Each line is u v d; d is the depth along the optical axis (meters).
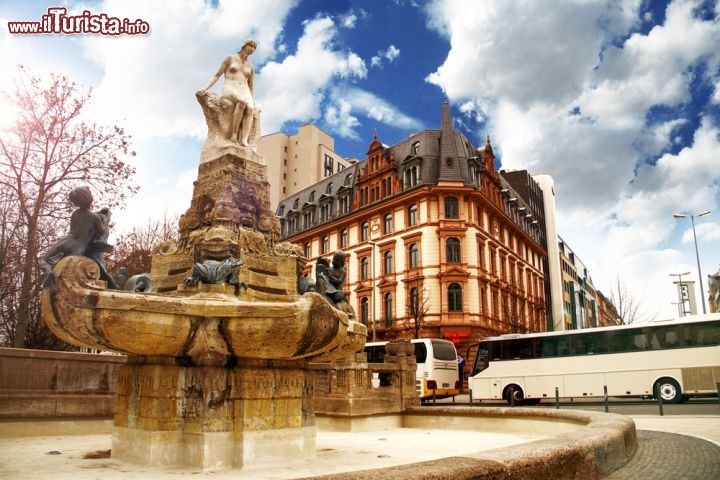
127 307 5.95
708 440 11.84
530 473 4.72
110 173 24.25
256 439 6.60
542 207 79.94
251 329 6.21
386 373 15.59
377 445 9.92
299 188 96.06
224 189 8.10
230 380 6.60
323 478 3.54
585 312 98.31
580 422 10.81
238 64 9.13
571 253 93.44
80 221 6.46
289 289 7.93
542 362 26.61
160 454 6.40
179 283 7.67
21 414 10.16
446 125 51.94
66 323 6.03
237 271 6.89
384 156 55.53
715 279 91.19
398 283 50.50
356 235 56.72
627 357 24.55
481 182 53.81
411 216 51.31
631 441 9.32
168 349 6.34
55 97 22.97
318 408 14.12
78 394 11.10
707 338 23.16
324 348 6.69
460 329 46.06
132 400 6.86
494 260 52.88
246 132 8.75
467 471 4.05
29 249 21.53
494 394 27.73
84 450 8.10
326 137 102.94
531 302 63.59
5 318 25.73
